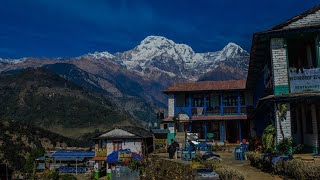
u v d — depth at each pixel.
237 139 46.34
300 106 23.78
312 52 22.83
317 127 21.39
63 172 63.34
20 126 96.12
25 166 68.88
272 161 16.89
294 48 23.89
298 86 21.88
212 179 15.34
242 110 46.16
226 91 46.75
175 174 20.23
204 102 47.50
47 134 101.25
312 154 20.58
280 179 15.09
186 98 48.31
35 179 59.12
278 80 22.12
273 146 21.52
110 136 53.44
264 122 31.38
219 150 36.81
